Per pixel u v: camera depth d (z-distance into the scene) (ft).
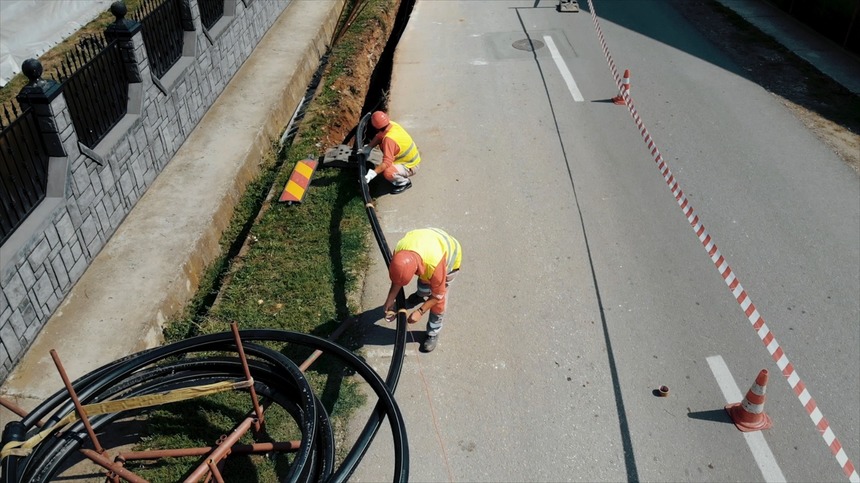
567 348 20.68
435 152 31.37
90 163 23.53
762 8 48.91
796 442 17.76
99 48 25.46
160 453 15.98
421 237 18.47
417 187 28.76
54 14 40.65
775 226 26.08
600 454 17.52
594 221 26.45
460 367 20.07
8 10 37.78
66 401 15.37
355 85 38.60
